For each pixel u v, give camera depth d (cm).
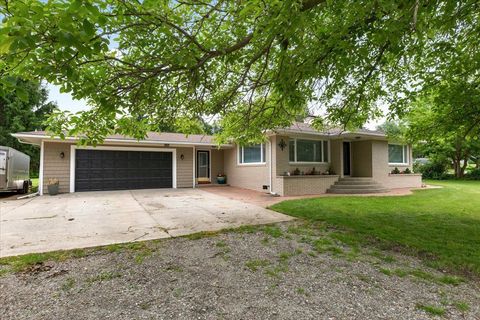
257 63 518
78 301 274
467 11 385
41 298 279
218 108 531
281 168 1204
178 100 492
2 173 1085
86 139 474
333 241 476
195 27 388
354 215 687
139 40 361
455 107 585
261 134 786
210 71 481
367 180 1295
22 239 486
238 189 1409
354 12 327
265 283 316
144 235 514
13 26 194
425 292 296
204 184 1596
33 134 1144
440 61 548
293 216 691
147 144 1380
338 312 255
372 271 351
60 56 229
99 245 451
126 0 278
